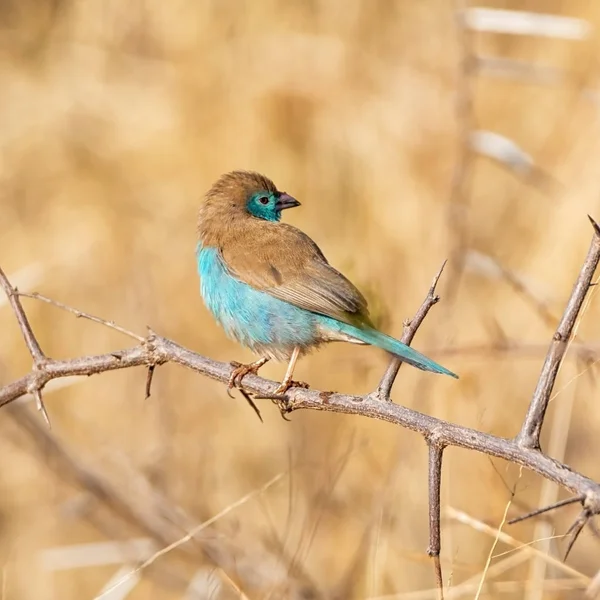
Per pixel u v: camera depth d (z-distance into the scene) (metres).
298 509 11.33
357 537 10.98
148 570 10.95
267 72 15.16
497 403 11.95
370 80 14.95
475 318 12.71
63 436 12.52
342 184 14.39
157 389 13.05
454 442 6.10
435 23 15.20
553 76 12.88
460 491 10.92
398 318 12.97
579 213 12.71
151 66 16.12
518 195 14.16
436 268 13.07
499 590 9.02
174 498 11.95
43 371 7.50
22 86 16.36
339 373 12.90
